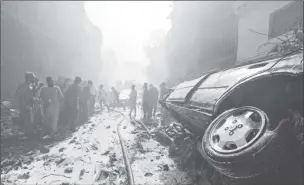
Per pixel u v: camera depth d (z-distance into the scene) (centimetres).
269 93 288
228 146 222
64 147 493
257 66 298
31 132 584
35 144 522
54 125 618
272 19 755
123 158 413
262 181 204
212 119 293
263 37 791
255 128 217
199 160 341
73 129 675
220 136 238
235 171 203
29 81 594
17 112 845
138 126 708
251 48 859
